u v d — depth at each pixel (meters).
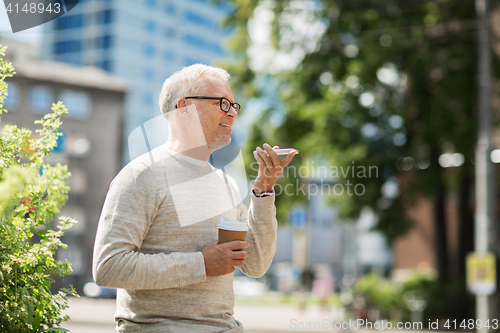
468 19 14.66
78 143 39.72
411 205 15.24
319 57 15.63
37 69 37.78
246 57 16.56
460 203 16.31
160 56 63.12
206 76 2.23
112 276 1.86
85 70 41.69
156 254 1.93
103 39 60.25
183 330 1.95
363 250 40.72
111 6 60.38
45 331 2.10
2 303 2.07
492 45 14.59
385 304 14.77
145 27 62.62
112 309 20.59
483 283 9.26
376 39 15.03
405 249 25.95
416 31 14.78
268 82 16.53
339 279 40.00
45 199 2.38
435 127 14.38
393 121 15.17
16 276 2.10
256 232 2.25
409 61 14.74
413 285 15.04
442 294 14.64
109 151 40.28
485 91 10.92
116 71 59.59
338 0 15.27
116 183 2.00
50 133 2.40
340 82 15.55
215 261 1.95
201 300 2.01
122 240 1.90
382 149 14.89
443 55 14.84
